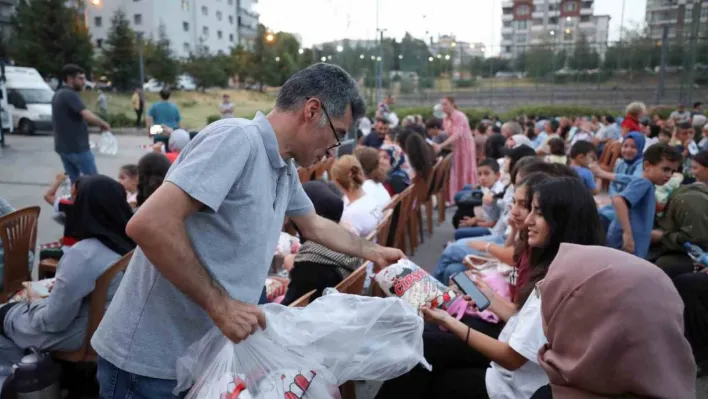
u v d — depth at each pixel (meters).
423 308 1.91
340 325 1.48
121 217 2.39
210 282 1.29
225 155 1.28
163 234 1.20
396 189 5.28
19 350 2.50
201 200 1.24
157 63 27.62
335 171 3.54
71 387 2.59
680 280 2.94
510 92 27.47
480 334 1.86
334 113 1.43
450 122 7.75
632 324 1.09
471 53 27.78
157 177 3.05
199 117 21.17
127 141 16.41
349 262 2.31
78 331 2.39
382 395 2.29
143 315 1.42
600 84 26.25
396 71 26.89
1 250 3.03
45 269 3.34
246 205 1.35
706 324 2.85
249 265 1.40
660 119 14.85
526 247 2.29
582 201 1.95
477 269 2.95
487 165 5.00
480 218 4.73
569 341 1.20
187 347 1.43
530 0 47.84
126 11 48.31
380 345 1.54
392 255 2.04
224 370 1.34
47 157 11.43
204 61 31.67
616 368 1.11
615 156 7.28
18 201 7.08
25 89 16.30
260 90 32.41
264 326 1.37
